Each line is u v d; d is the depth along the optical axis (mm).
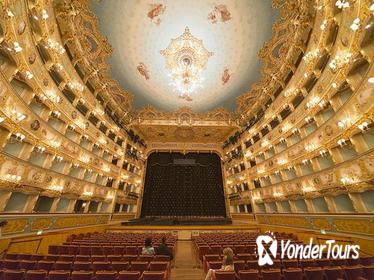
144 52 19297
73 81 15242
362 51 8953
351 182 10031
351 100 9781
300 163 14703
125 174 23578
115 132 22047
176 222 21984
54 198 13430
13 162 9891
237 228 18641
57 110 13391
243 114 24656
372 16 8188
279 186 17109
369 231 8797
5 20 8242
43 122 11906
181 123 26406
